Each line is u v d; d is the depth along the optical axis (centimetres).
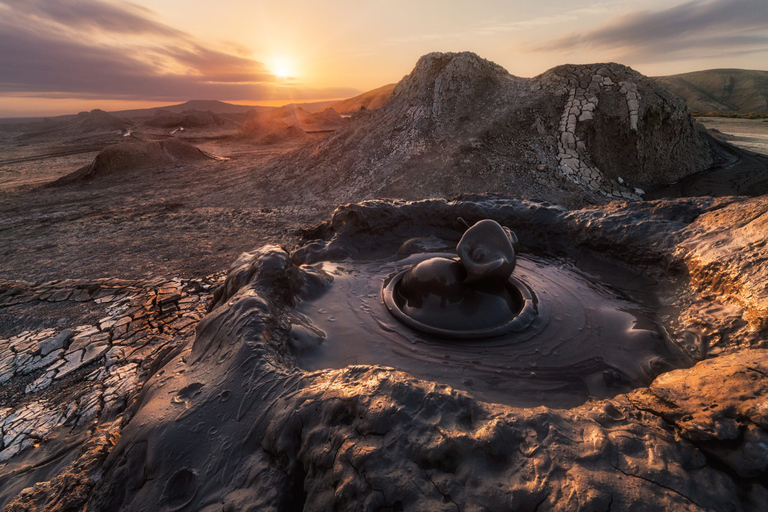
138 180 1923
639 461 127
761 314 190
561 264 354
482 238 288
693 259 265
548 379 216
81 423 406
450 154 1334
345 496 130
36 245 1016
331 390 165
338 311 295
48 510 184
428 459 134
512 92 1520
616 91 1352
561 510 114
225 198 1522
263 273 280
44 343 555
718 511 113
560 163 1268
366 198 1283
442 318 275
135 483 163
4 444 388
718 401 138
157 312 632
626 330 252
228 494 149
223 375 194
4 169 2539
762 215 250
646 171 1345
